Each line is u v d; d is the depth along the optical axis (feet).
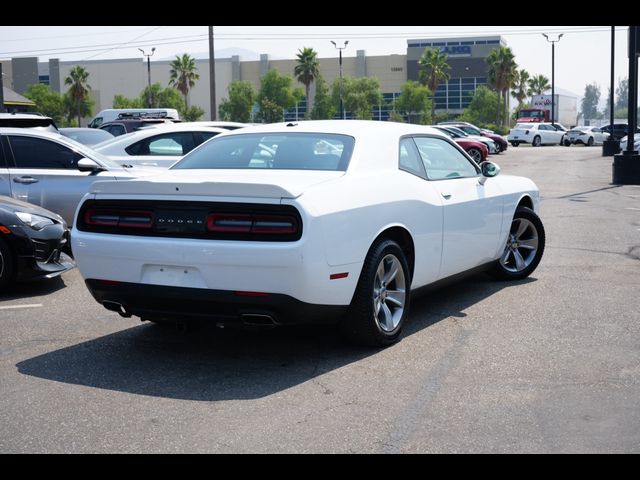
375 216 16.01
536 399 13.58
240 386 14.46
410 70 362.94
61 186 28.02
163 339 17.89
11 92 166.30
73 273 26.66
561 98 251.80
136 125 61.31
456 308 20.54
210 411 13.15
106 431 12.30
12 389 14.35
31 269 22.94
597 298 21.59
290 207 14.28
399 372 15.17
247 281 14.37
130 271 15.34
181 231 14.84
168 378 14.97
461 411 13.03
